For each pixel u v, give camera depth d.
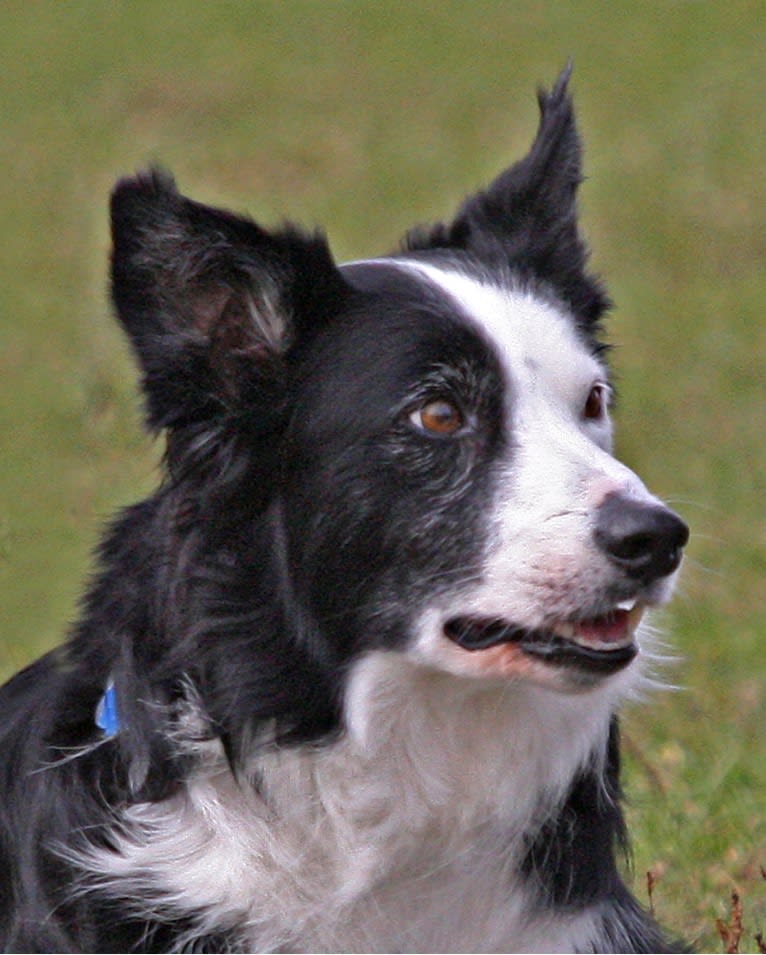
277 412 9.45
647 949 10.19
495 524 9.05
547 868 9.76
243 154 39.97
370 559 9.27
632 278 32.06
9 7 52.78
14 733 10.05
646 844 13.78
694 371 27.22
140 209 8.99
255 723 9.27
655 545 8.72
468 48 48.88
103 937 9.25
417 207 35.59
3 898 9.84
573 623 8.93
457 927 9.82
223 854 9.25
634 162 38.91
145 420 9.43
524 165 10.86
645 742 15.74
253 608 9.32
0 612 18.06
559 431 9.30
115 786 9.38
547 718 9.56
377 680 9.35
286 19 52.53
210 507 9.36
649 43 48.16
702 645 17.77
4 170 38.25
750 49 46.94
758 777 15.02
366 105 44.12
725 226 34.72
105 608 9.73
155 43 49.69
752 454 23.66
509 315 9.54
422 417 9.29
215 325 9.38
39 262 31.69
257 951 9.42
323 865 9.49
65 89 45.00
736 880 13.25
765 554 20.28
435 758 9.52
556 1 53.56
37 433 23.30
